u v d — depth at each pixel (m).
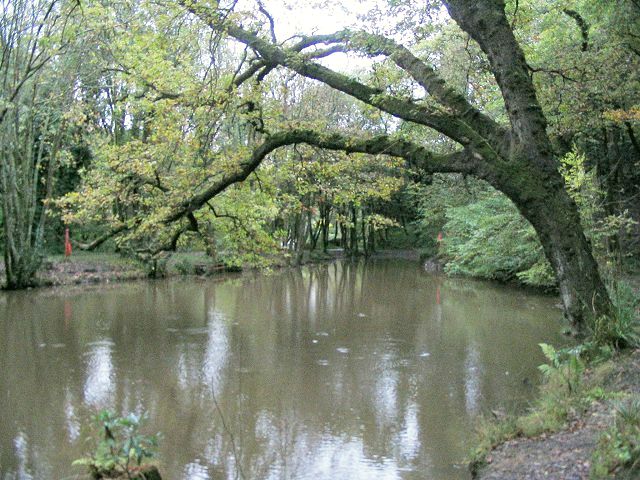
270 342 13.96
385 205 47.00
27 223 23.34
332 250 50.72
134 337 14.55
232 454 7.54
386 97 8.81
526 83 8.04
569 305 7.84
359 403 9.51
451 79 12.22
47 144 25.17
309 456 7.46
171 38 9.87
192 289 24.08
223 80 9.97
